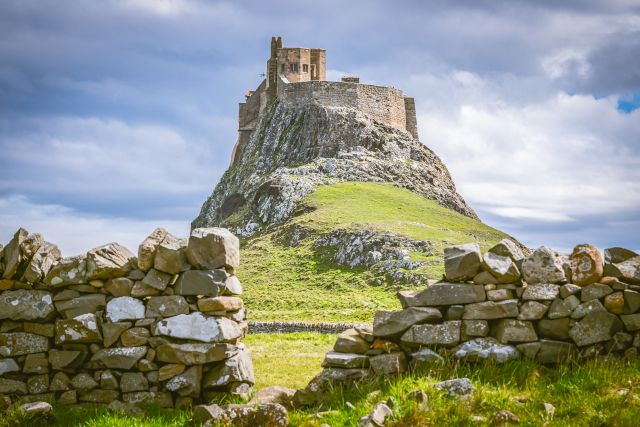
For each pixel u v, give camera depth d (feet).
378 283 266.57
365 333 47.09
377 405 38.93
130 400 48.19
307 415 41.29
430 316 45.88
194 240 49.06
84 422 44.93
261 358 75.77
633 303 43.93
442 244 294.46
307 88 478.59
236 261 50.65
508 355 44.24
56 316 50.08
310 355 79.36
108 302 49.39
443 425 37.50
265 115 504.02
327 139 451.12
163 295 49.19
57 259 51.52
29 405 45.68
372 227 318.24
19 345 49.55
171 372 48.03
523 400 40.04
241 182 474.08
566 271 45.65
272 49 535.19
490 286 45.96
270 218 391.65
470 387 40.42
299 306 236.22
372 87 479.82
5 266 50.75
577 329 44.14
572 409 38.37
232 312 49.96
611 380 41.01
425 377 42.98
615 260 46.50
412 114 504.84
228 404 42.78
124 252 50.72
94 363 48.75
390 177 427.33
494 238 330.95
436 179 444.55
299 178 411.34
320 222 342.44
